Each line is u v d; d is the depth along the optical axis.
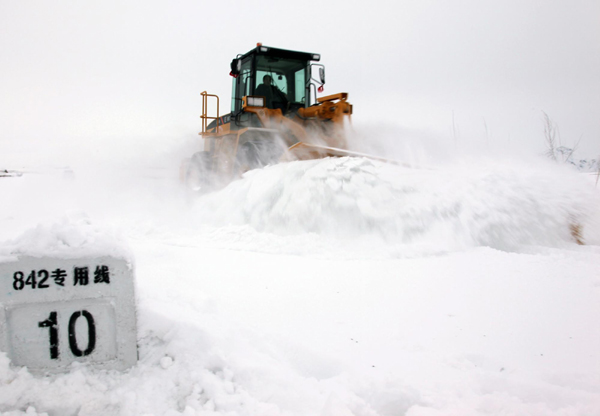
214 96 9.59
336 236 5.17
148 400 1.96
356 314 2.85
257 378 2.09
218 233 5.59
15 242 1.97
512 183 5.73
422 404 1.87
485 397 1.86
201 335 2.31
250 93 8.70
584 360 2.19
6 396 1.86
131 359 2.11
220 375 2.12
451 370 2.11
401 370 2.11
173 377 2.10
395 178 5.65
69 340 2.02
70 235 2.01
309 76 9.18
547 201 5.60
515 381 1.95
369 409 1.84
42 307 1.98
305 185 5.64
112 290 2.06
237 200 6.32
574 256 4.59
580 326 2.61
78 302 2.02
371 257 4.50
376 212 5.25
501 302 3.06
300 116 8.77
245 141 7.99
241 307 2.93
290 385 2.03
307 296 3.20
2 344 1.94
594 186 6.00
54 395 1.92
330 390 1.99
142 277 3.49
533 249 5.01
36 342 1.97
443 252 4.69
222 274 3.78
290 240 5.03
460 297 3.18
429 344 2.40
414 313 2.87
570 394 1.84
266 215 5.79
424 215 5.23
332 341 2.42
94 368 2.06
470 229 5.16
